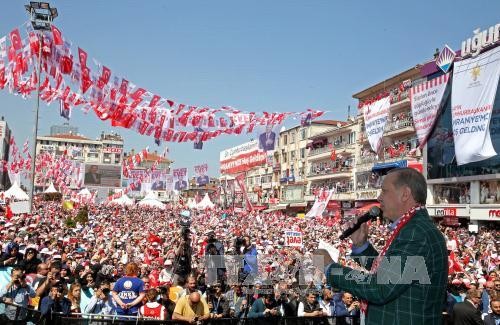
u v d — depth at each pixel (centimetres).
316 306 877
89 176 8438
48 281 795
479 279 1204
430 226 262
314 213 3862
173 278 1134
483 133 2883
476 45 3002
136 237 2181
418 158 4281
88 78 973
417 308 246
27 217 2492
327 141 6291
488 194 3453
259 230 3050
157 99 1068
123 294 888
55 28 947
